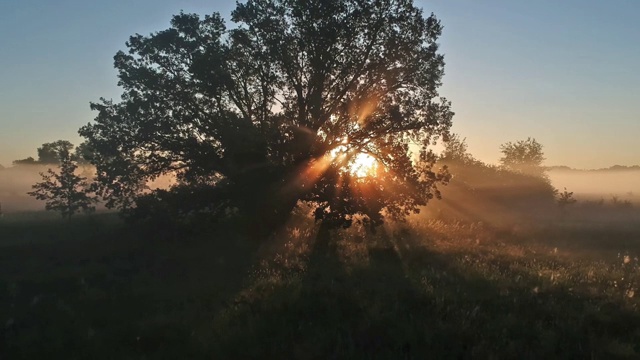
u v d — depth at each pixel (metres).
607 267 14.62
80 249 19.56
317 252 17.02
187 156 23.45
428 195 22.19
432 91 24.45
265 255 16.78
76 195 29.80
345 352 7.61
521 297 10.28
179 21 23.06
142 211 21.59
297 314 9.54
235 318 9.31
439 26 23.83
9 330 9.41
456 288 11.07
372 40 23.44
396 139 24.08
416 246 18.28
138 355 7.97
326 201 20.48
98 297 11.68
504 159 69.19
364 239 20.69
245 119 21.22
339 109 22.72
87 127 23.83
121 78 23.09
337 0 22.36
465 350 7.71
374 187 20.94
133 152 24.03
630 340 8.02
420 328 8.36
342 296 10.48
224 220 22.73
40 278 14.27
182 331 8.87
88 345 8.43
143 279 13.88
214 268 15.16
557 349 7.72
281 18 23.05
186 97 22.80
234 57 23.08
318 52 22.73
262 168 20.42
